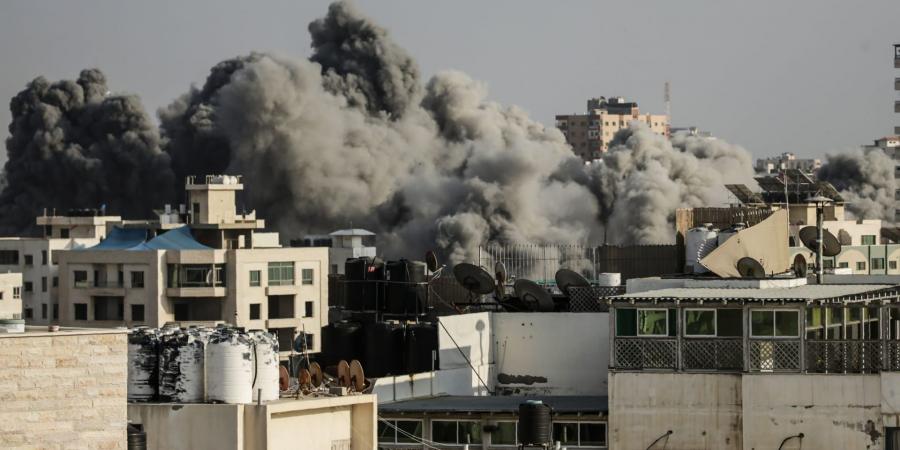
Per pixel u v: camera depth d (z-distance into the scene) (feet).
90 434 294.87
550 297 551.59
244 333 362.74
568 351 534.78
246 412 341.82
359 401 362.53
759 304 439.63
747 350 440.04
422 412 471.21
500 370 538.88
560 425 467.93
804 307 437.58
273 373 356.38
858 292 455.63
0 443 286.46
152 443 342.23
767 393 437.58
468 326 534.78
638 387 445.78
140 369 350.02
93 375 295.28
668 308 445.37
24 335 289.33
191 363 348.59
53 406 291.79
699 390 442.91
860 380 433.89
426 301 590.14
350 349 554.87
